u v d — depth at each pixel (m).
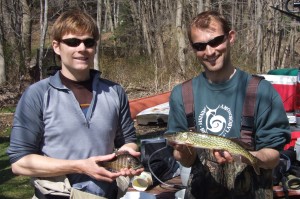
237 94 2.73
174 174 4.66
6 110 13.04
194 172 2.89
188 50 17.59
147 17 23.08
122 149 2.60
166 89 15.20
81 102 2.64
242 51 21.48
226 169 2.78
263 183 2.75
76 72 2.62
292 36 24.08
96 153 2.59
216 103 2.76
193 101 2.82
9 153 2.57
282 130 2.70
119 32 26.25
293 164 4.35
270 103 2.69
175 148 2.70
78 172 2.47
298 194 3.87
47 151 2.58
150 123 7.96
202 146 2.56
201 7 20.16
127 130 2.83
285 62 24.34
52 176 2.54
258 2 21.77
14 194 5.92
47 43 17.92
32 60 18.05
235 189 2.76
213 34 2.71
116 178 2.55
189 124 2.84
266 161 2.63
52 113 2.56
